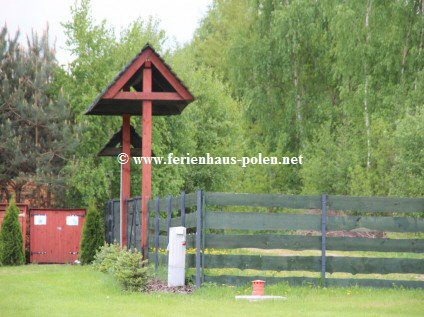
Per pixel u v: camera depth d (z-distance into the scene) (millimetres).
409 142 90688
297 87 129875
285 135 129250
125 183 63000
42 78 87938
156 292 42531
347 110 113938
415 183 89438
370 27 109875
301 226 44406
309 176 112812
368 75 110625
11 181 88250
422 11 107188
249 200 44156
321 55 126938
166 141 97750
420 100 101438
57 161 88250
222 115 113938
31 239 78625
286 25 124438
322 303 37719
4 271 64375
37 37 90875
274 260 44375
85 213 79750
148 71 53969
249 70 133750
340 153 111000
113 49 91688
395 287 44219
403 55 109062
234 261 44094
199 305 37000
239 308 35750
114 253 57375
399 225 44781
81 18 91000
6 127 84688
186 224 46000
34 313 33906
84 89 89938
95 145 89562
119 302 38594
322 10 121812
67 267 68250
